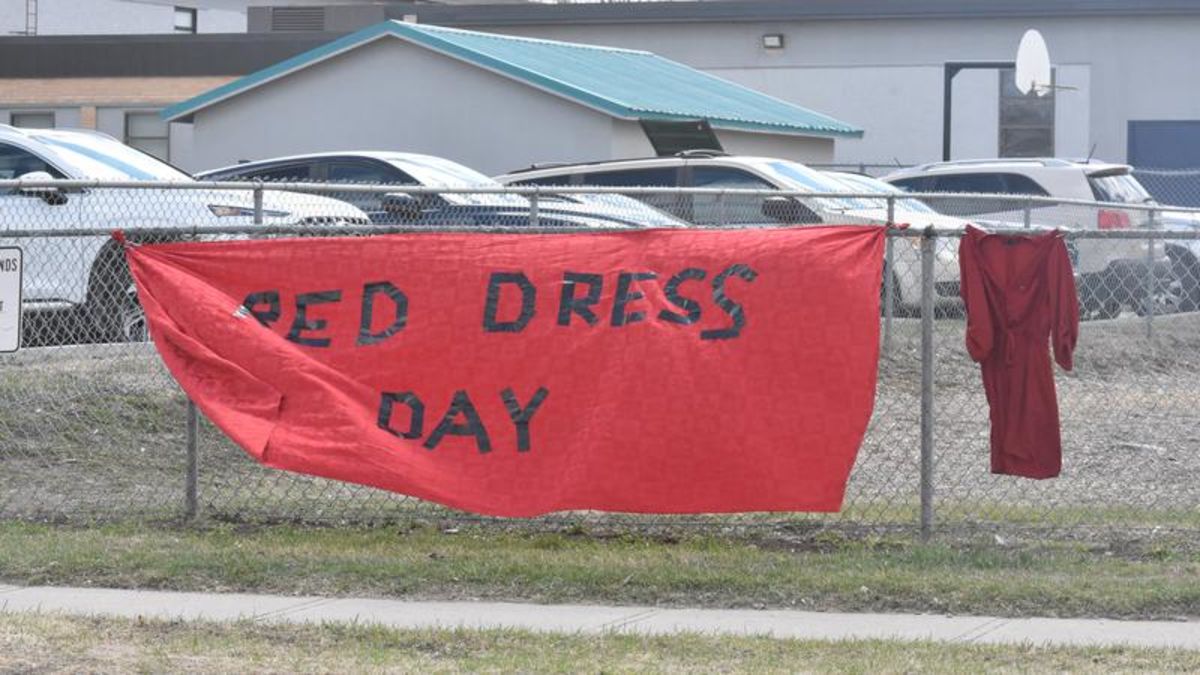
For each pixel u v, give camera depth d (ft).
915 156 463.42
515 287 129.80
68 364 170.40
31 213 188.14
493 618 107.45
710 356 125.49
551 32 478.18
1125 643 100.01
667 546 127.44
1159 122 454.81
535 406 127.95
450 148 338.54
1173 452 166.91
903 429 175.42
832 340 124.47
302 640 100.89
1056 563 119.85
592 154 326.65
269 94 353.51
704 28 471.62
